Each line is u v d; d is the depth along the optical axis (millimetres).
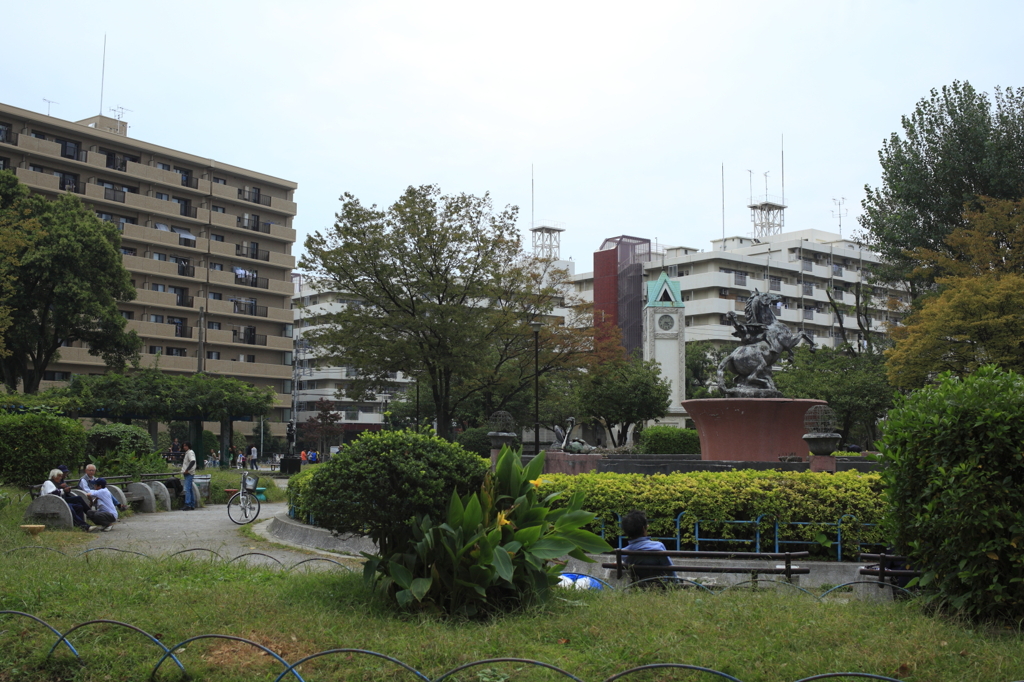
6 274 32281
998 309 24266
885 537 7273
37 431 17453
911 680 4816
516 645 5637
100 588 7180
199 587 7355
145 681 5344
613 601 6582
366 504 6688
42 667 5574
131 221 57688
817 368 41844
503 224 28078
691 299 73875
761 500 9883
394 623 6184
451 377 31641
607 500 10156
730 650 5340
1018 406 5918
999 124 30891
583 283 80812
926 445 6449
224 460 39906
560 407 50719
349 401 72875
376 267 26438
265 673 5312
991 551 5828
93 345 40906
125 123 62344
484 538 6410
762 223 84875
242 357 63625
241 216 63969
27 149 51969
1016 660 4992
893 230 33219
